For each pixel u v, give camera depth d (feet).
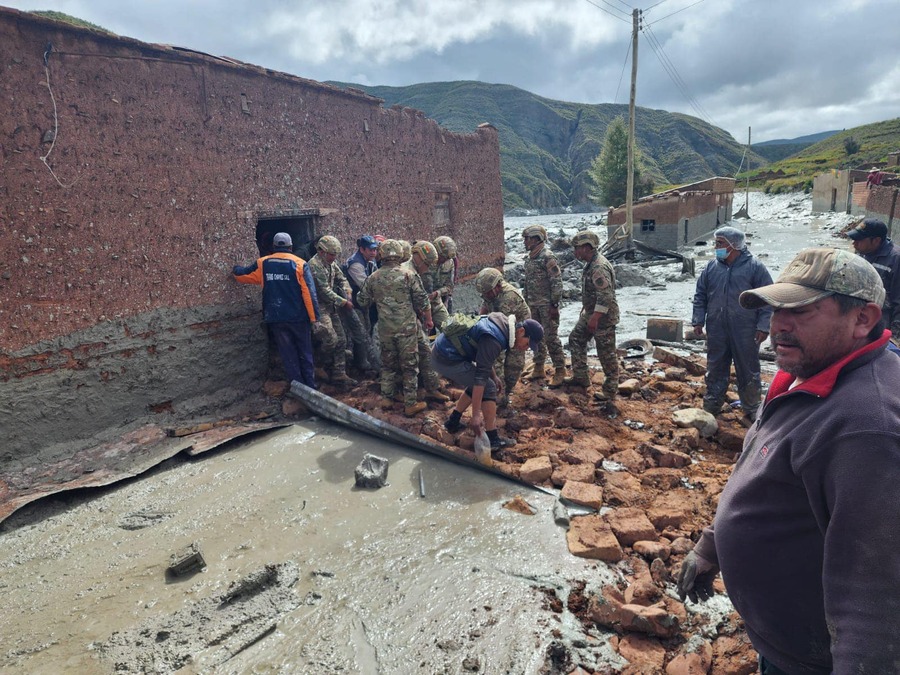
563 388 20.79
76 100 15.52
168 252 18.17
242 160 20.45
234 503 13.58
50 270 15.26
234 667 8.60
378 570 10.83
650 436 16.75
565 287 47.70
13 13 13.96
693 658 8.55
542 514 12.52
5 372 14.53
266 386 21.09
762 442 5.32
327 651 8.87
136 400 17.58
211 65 19.03
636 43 71.05
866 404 4.35
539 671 8.34
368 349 23.59
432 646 8.87
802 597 5.06
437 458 15.46
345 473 14.87
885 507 4.05
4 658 8.95
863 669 4.02
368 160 26.99
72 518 13.16
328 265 21.13
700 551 6.93
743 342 16.70
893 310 16.99
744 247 16.52
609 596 9.90
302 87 22.88
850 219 105.40
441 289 23.38
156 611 9.95
